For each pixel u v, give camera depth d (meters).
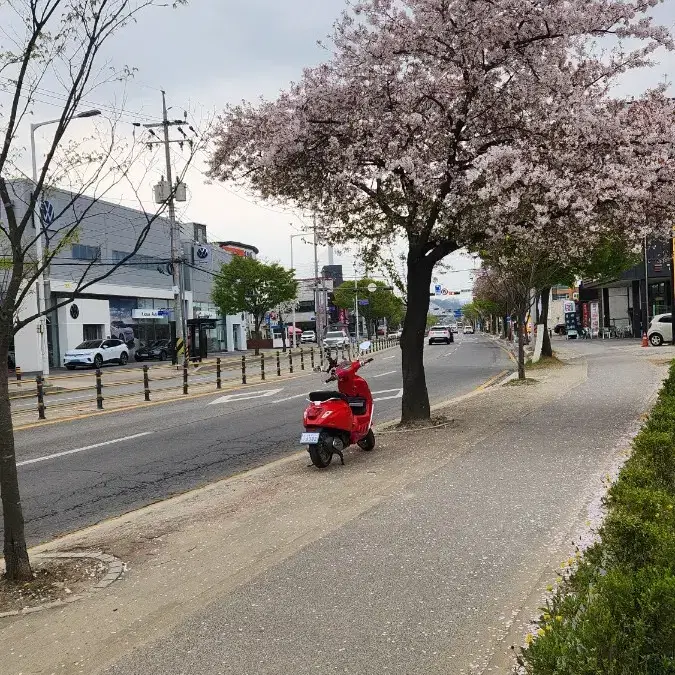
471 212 10.23
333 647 3.83
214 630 4.17
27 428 14.94
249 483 8.42
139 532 6.59
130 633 4.25
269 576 5.00
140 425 14.59
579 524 5.63
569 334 59.03
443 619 4.10
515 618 4.03
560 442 9.28
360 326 119.75
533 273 18.06
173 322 40.78
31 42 5.57
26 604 4.93
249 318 83.00
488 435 10.20
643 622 2.62
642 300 47.56
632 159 10.21
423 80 10.66
